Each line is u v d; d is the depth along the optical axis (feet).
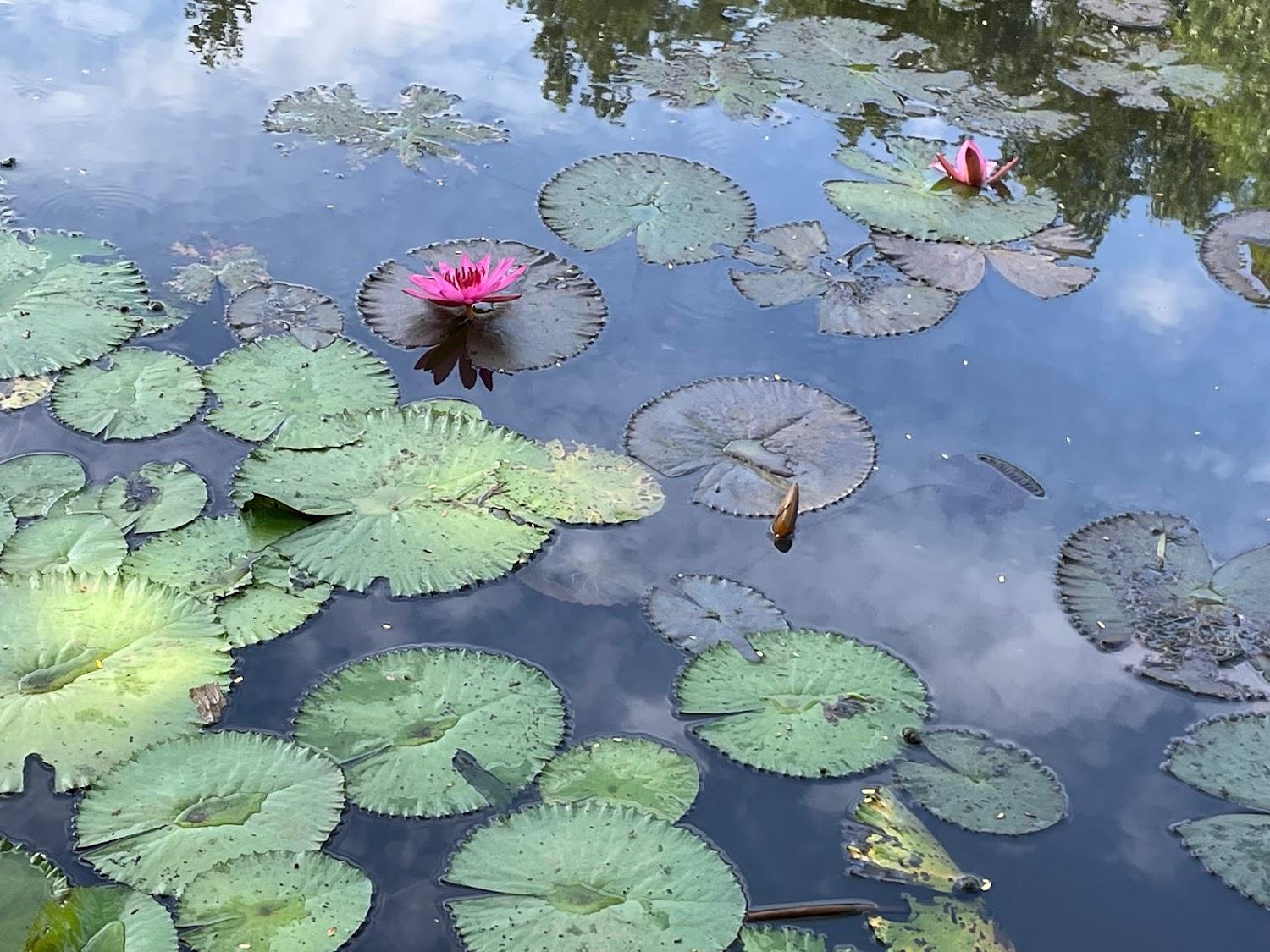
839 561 7.94
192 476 7.98
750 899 5.81
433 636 7.07
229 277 9.96
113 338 9.14
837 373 9.66
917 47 15.17
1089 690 7.20
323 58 13.83
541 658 6.99
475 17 15.15
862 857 6.06
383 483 8.04
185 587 7.16
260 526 7.66
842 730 6.70
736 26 15.44
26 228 10.31
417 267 10.28
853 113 13.62
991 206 12.05
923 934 5.71
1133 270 11.35
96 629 6.82
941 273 10.96
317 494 7.88
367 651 6.93
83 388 8.64
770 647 7.17
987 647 7.41
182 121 12.29
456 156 12.08
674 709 6.75
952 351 10.05
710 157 12.55
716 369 9.51
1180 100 14.44
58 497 7.70
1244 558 8.14
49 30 13.82
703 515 8.14
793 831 6.16
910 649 7.36
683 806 6.20
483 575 7.48
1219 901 6.03
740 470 8.54
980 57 15.12
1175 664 7.39
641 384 9.27
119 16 14.29
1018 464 8.92
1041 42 15.64
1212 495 8.77
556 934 5.52
